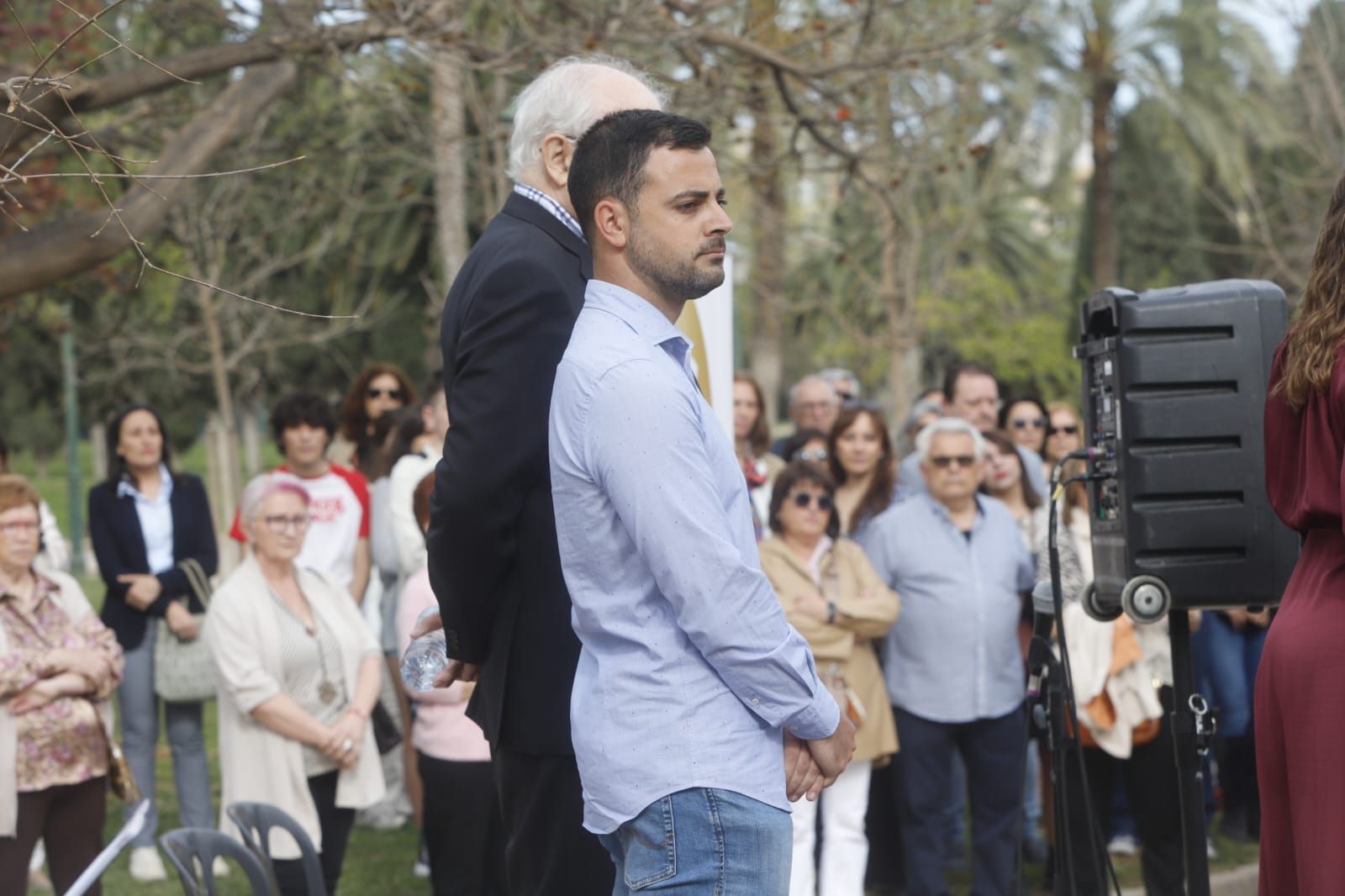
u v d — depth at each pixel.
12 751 5.10
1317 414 3.04
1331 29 13.66
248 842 4.30
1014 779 6.13
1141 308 3.66
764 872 2.55
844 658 5.89
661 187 2.63
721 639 2.48
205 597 6.96
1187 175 19.58
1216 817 7.98
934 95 10.00
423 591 5.65
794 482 6.03
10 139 3.72
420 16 6.44
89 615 5.59
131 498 6.98
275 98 6.63
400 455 7.29
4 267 5.38
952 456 6.15
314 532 7.41
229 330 15.89
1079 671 5.86
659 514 2.48
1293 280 14.63
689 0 7.50
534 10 7.37
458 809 5.41
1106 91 19.67
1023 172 20.78
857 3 7.61
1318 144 14.51
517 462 3.01
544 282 3.07
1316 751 2.95
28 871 5.20
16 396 24.05
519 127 3.28
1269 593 3.66
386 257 16.02
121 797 5.44
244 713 5.51
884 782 6.63
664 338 2.65
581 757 2.64
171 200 5.76
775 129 9.73
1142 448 3.66
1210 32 18.27
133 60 9.26
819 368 27.70
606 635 2.62
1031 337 24.16
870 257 15.73
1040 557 6.24
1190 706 3.76
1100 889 3.95
